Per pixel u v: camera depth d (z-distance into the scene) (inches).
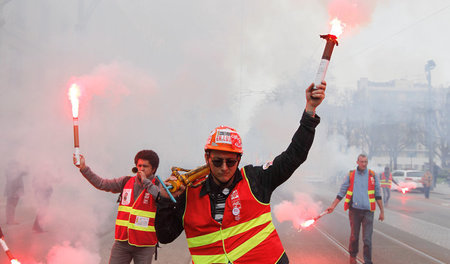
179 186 85.2
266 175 89.4
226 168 84.2
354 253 242.5
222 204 87.7
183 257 256.5
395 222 439.2
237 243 86.3
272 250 87.3
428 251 289.9
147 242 149.6
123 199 153.5
